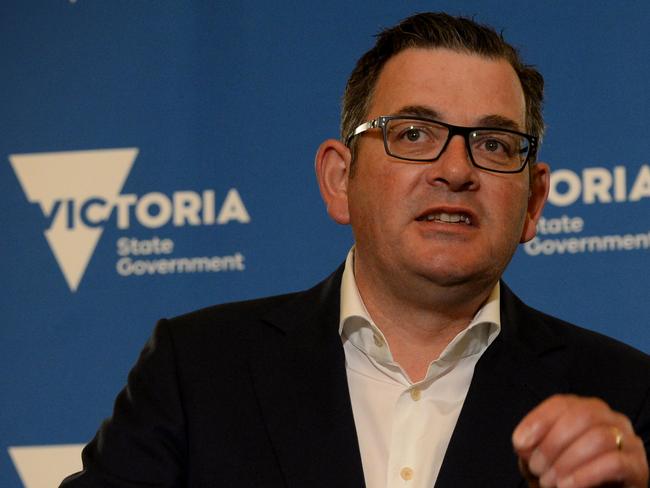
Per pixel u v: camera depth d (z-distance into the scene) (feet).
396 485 11.31
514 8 18.99
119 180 19.92
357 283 12.64
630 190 18.11
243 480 11.20
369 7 19.60
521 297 18.21
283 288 19.12
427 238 11.49
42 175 20.17
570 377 11.88
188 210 19.60
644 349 17.75
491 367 11.90
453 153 11.53
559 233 18.24
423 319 12.10
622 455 8.25
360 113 12.52
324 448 11.28
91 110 20.24
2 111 20.49
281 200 19.35
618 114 18.31
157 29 20.26
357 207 12.25
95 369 19.52
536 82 12.80
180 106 19.93
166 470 11.45
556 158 18.37
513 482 11.01
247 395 11.81
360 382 12.13
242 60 19.86
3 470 19.47
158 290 19.49
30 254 19.98
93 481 11.46
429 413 11.76
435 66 11.95
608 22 18.60
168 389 11.94
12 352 19.76
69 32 20.58
